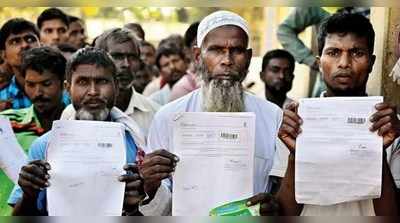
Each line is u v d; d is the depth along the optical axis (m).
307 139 2.56
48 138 2.79
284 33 5.54
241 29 2.92
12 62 3.76
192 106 3.01
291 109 2.59
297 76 5.74
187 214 2.64
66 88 3.02
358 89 2.75
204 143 2.66
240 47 2.91
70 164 2.62
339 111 2.54
